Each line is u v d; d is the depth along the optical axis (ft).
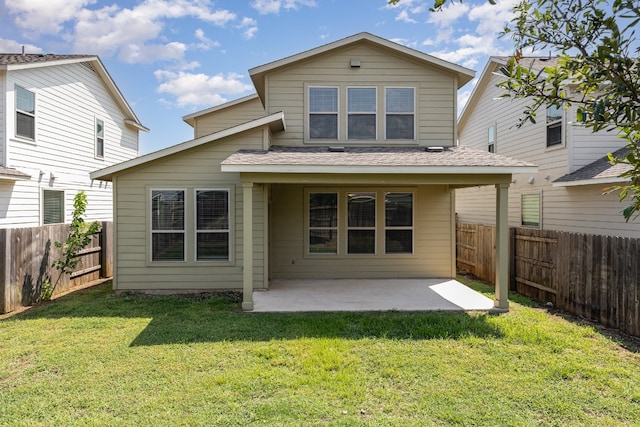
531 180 40.52
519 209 43.01
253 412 11.62
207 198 28.22
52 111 37.27
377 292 27.86
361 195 32.96
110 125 48.75
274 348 16.71
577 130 34.53
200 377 13.97
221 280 28.35
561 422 11.17
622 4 5.59
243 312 22.71
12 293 23.47
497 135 47.16
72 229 30.17
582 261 21.90
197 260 28.22
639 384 13.38
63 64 38.75
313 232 32.94
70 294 28.37
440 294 27.22
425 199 33.12
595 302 20.81
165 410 11.77
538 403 12.16
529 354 16.08
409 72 32.55
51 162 37.17
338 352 16.26
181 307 23.93
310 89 32.40
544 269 25.68
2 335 18.70
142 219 27.96
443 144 32.55
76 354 16.17
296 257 32.83
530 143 40.65
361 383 13.50
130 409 11.85
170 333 18.75
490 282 32.04
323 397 12.56
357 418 11.32
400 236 33.17
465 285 30.71
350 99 32.53
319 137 32.42
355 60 32.27
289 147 30.83
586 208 33.35
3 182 31.58
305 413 11.57
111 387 13.28
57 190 38.19
